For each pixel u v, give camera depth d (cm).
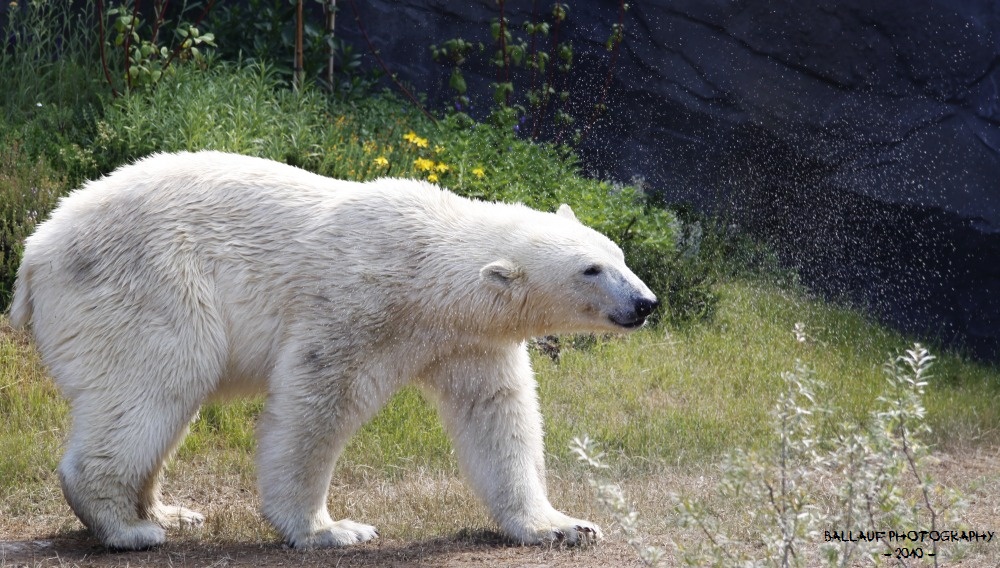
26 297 856
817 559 761
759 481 640
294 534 834
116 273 816
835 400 1288
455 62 1766
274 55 1795
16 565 782
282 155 1433
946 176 1658
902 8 1672
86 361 812
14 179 1344
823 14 1717
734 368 1396
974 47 1641
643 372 1352
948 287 1694
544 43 1883
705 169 1838
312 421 810
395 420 1163
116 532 814
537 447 884
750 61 1781
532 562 804
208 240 830
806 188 1783
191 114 1413
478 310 823
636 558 809
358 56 1864
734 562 644
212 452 1095
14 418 1102
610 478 1057
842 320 1644
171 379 806
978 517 948
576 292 820
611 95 1875
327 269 819
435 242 830
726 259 1717
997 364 1647
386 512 955
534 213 872
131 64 1562
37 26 1669
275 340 834
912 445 637
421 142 1578
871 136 1717
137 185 848
